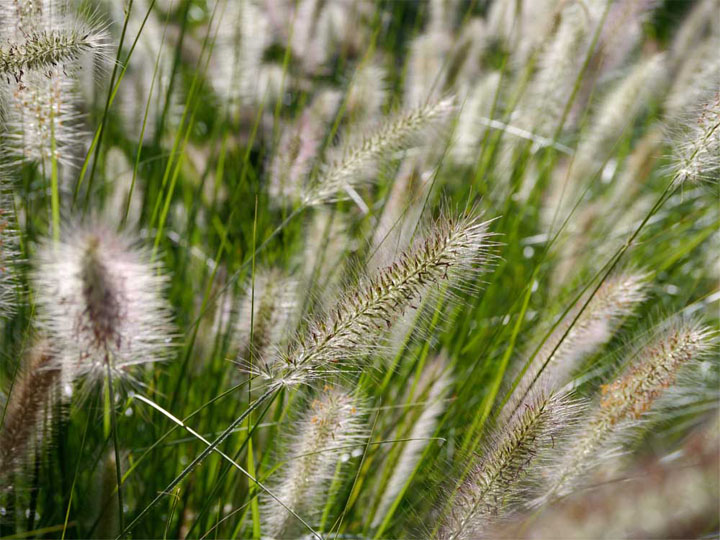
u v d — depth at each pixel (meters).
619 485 0.47
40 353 0.56
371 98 0.80
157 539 0.63
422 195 0.69
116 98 0.76
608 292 0.64
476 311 0.74
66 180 0.69
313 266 0.69
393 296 0.53
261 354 0.61
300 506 0.59
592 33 0.81
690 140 0.60
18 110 0.60
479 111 0.80
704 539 0.48
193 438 0.62
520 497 0.55
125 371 0.56
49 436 0.58
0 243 0.56
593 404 0.59
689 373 0.60
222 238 0.71
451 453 0.65
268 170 0.78
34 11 0.56
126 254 0.51
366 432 0.64
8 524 0.60
